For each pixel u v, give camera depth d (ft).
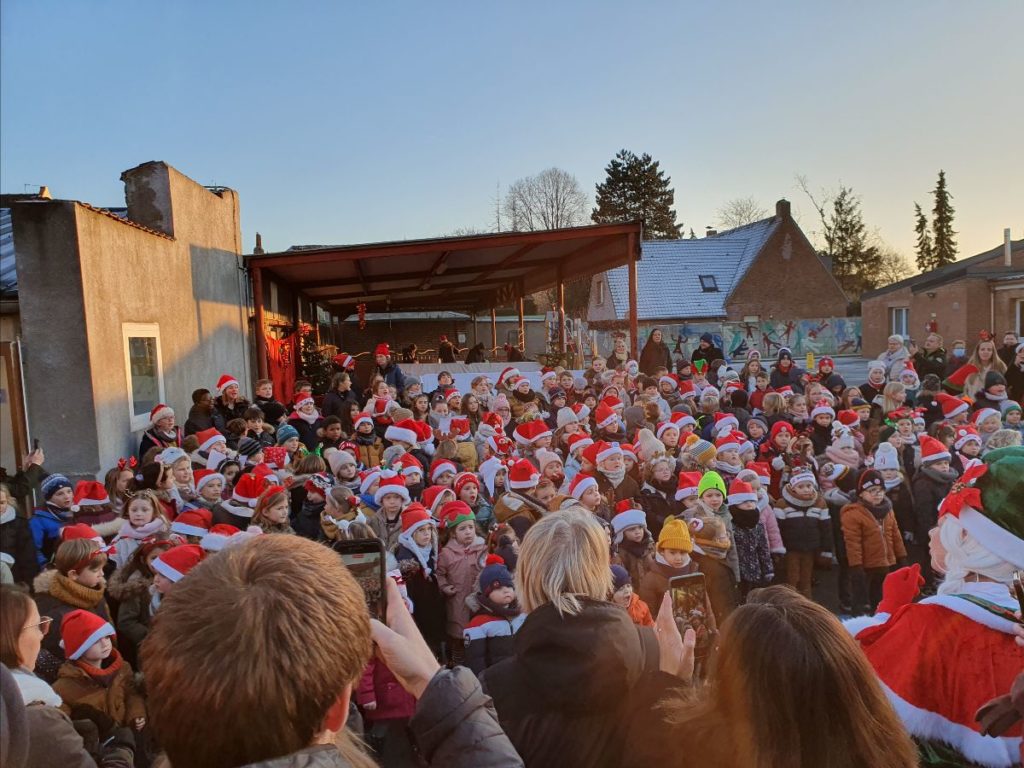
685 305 132.36
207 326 35.06
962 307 76.43
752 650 5.13
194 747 3.16
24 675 7.48
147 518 15.16
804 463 22.15
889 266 188.44
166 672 3.21
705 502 17.63
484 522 18.63
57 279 21.53
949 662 6.99
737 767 5.09
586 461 20.02
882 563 19.01
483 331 109.19
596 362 39.88
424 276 61.05
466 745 4.34
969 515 7.48
